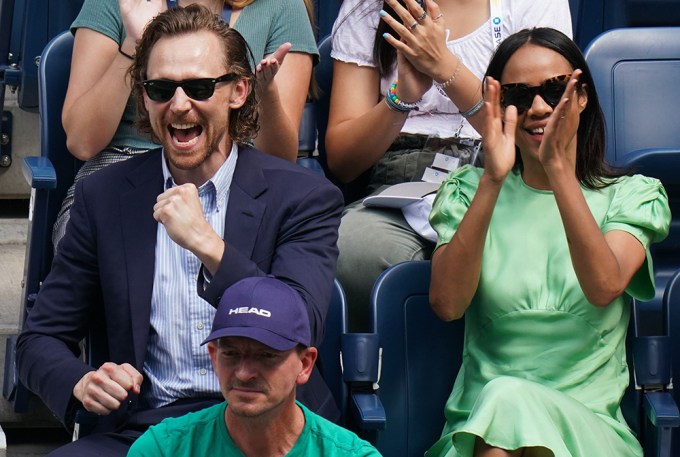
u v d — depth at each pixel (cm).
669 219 1180
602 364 1140
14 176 1762
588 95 1178
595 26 1638
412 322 1193
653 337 1153
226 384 838
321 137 1511
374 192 1391
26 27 1631
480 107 1323
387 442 1180
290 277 1046
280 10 1376
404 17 1305
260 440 864
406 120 1452
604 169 1202
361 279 1300
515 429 1011
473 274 1135
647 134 1427
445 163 1409
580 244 1095
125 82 1169
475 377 1156
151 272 1070
